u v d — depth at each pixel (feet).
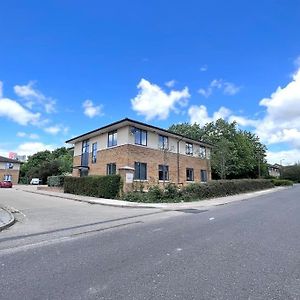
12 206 57.36
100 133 100.63
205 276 16.70
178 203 63.62
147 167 93.61
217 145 142.92
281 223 35.63
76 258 20.80
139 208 55.26
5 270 18.17
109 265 18.98
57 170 209.97
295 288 14.97
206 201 68.69
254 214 44.60
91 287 15.20
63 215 44.83
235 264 18.94
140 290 14.70
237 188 98.89
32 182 208.44
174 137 106.83
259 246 23.75
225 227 32.89
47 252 22.58
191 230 31.17
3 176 213.46
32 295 14.25
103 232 30.94
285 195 90.68
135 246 24.13
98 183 77.30
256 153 201.16
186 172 111.24
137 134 92.27
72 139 111.55
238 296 13.94
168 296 13.94
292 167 297.12
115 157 92.32
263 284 15.48
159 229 32.09
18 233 30.53
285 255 21.09
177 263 19.19
